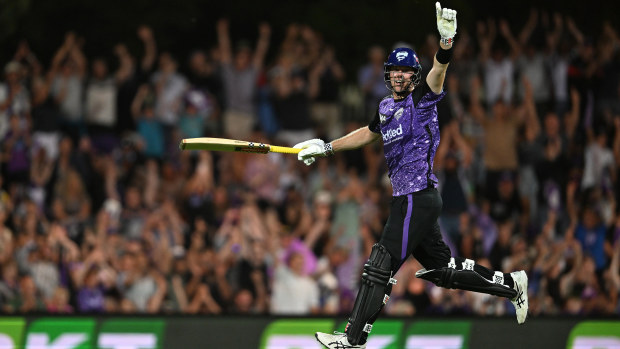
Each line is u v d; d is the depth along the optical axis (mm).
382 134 23484
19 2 59281
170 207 45344
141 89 51844
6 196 47125
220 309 42000
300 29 54906
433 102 22953
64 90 51344
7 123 49812
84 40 60531
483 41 54969
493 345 35906
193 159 50719
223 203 46594
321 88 53250
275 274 42906
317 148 24875
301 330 35500
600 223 48312
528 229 49469
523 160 51781
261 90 52375
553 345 36031
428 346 35688
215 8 63344
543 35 55531
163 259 42656
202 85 52375
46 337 34844
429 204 23031
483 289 24234
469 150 50875
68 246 43500
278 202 48469
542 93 54531
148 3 61906
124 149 50250
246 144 24359
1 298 41344
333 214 46625
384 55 55875
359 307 23125
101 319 35125
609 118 54406
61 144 49344
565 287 45375
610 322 36312
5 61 59406
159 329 35188
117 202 47875
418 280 42281
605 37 56375
